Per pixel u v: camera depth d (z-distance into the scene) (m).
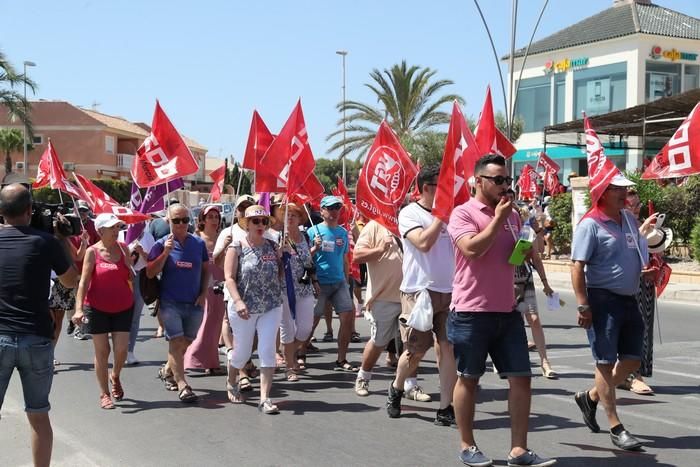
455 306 5.07
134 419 6.69
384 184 7.20
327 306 10.98
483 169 5.00
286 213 8.02
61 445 5.94
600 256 5.64
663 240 7.20
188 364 8.55
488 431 6.18
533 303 8.26
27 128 38.78
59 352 10.16
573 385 7.83
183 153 8.57
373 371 8.84
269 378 6.94
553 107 43.56
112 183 43.66
